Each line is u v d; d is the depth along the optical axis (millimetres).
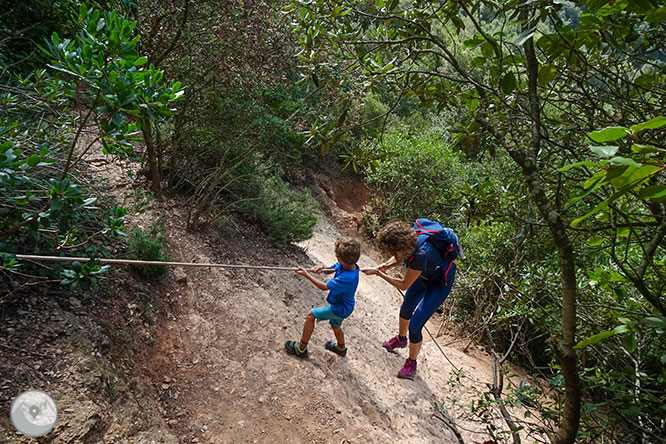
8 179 2031
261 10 4824
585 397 2775
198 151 6051
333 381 4070
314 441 3305
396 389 4746
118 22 2170
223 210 5945
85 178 4180
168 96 2338
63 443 2244
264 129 5645
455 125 2324
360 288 8188
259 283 5445
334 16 2283
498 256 6656
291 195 7711
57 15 4766
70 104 3404
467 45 2119
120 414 2695
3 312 2764
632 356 2326
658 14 1330
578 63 1854
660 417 1782
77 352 2766
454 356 6676
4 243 2523
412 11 2430
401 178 13031
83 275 2541
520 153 1627
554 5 1793
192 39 4910
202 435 3086
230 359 3809
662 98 1874
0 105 3150
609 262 3061
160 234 4699
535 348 6926
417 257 4105
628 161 782
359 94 2604
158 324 3711
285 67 5574
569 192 2426
